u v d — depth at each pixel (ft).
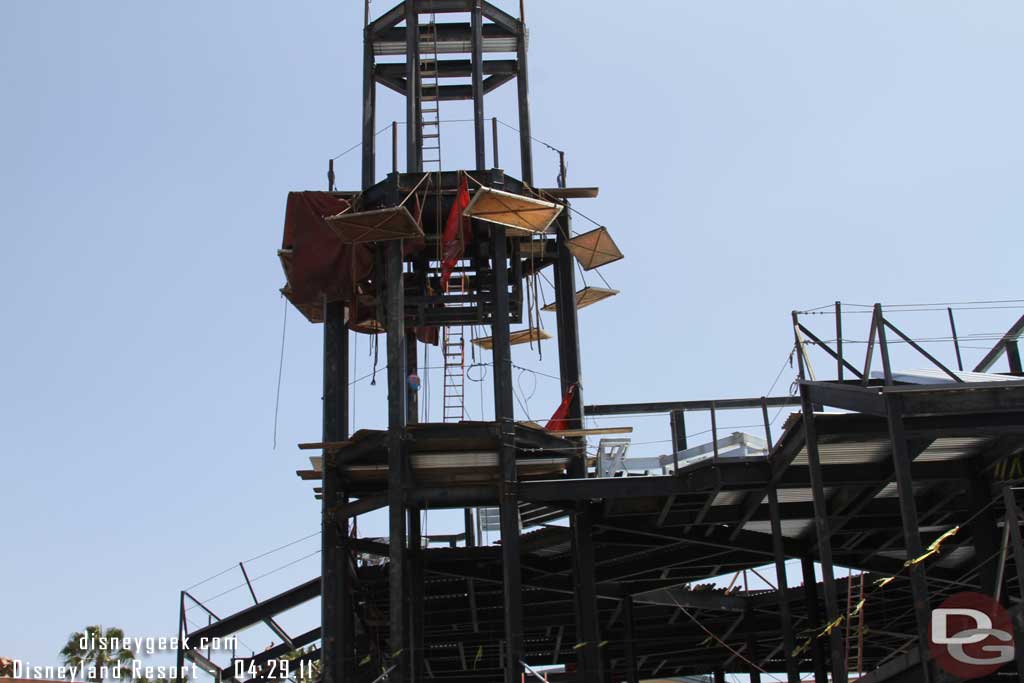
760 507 98.73
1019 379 65.00
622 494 89.51
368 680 112.98
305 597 118.83
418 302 100.99
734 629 135.44
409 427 90.38
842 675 70.64
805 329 75.51
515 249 103.04
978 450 85.15
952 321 79.15
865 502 92.12
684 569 116.88
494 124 102.12
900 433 64.28
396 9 108.17
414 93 103.30
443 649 144.46
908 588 120.26
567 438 97.30
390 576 87.51
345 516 93.97
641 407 111.14
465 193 96.27
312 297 101.19
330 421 98.12
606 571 112.37
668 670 168.76
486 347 118.93
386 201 97.71
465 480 97.55
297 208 101.04
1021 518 86.69
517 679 84.69
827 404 71.56
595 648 92.17
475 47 104.88
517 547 88.33
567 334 104.63
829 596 72.33
